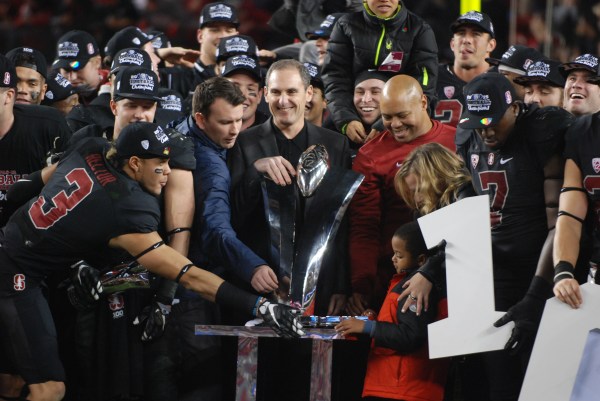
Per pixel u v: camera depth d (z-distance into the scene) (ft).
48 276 42.60
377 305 42.52
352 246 42.22
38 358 39.50
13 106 44.34
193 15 85.05
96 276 39.65
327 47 48.67
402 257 39.68
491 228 40.04
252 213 41.88
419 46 47.39
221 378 41.42
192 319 41.09
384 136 43.68
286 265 39.60
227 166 42.47
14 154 44.06
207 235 40.16
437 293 38.86
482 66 53.26
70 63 55.62
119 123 42.55
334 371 41.68
